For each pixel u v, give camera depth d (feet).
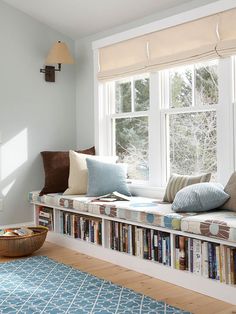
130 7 13.96
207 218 9.57
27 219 16.19
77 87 17.22
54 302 9.06
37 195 15.34
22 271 11.22
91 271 11.36
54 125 16.79
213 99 12.52
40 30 16.34
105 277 10.85
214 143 12.55
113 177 13.87
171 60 13.10
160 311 8.50
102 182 13.76
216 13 11.85
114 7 14.19
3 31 15.44
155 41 13.71
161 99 13.93
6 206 15.62
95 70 16.12
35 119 16.26
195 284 9.80
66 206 13.76
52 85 16.71
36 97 16.28
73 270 11.32
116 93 15.72
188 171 13.30
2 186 15.51
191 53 12.48
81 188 14.57
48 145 16.63
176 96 13.56
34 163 16.28
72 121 17.24
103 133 16.11
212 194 10.32
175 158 13.66
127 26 15.05
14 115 15.72
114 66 15.33
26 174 16.08
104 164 14.07
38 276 10.80
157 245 10.87
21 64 15.88
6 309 8.69
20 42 15.85
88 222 13.19
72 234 13.89
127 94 15.29
